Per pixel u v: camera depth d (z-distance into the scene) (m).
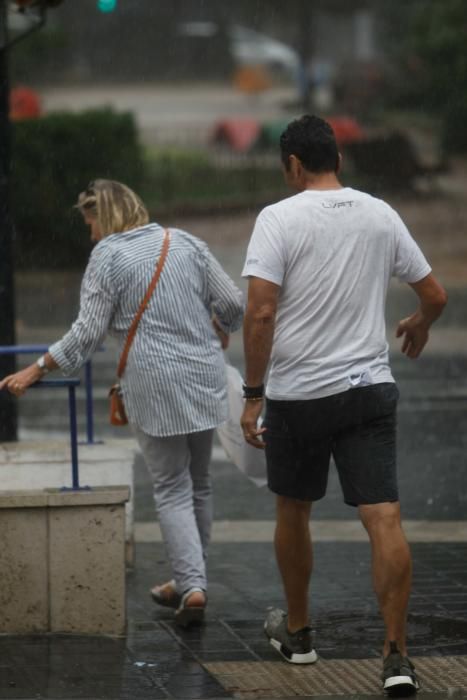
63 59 136.38
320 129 13.31
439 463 25.80
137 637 14.66
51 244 57.81
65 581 14.62
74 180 57.78
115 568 14.65
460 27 97.06
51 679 13.16
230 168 79.50
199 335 15.09
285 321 13.12
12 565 14.54
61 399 33.97
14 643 14.30
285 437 13.34
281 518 13.74
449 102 91.25
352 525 20.55
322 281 12.96
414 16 108.62
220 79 146.00
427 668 13.60
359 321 13.07
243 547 19.11
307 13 110.00
